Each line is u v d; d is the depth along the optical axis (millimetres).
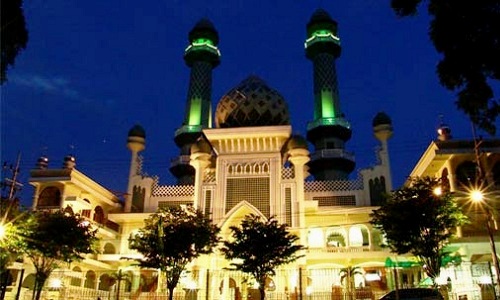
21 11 15617
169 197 58906
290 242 36094
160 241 34438
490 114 12602
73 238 35750
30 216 32281
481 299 37156
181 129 75000
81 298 41312
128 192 59406
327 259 47000
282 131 50312
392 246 34156
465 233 42500
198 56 81125
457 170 44344
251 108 54625
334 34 80062
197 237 35844
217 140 51688
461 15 11953
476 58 11977
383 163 57219
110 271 50781
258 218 38625
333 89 75688
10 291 39312
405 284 46344
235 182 50094
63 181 50344
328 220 51938
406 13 13352
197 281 44875
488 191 42250
